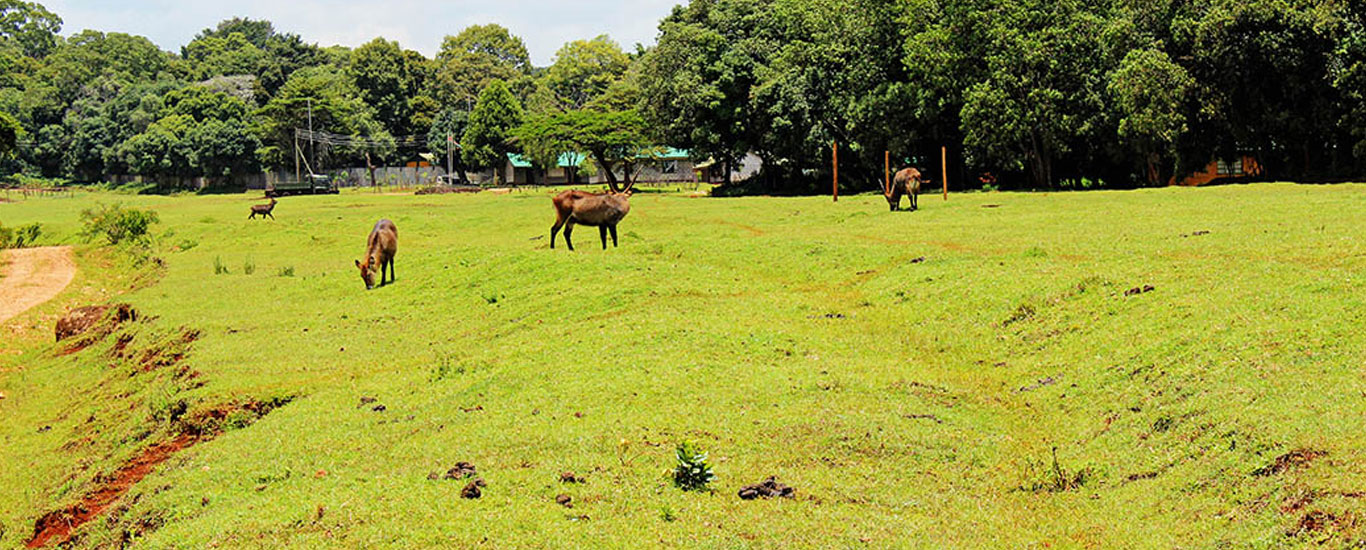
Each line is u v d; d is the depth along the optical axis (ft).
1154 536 24.27
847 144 167.43
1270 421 27.96
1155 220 74.43
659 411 34.42
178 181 327.06
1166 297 43.01
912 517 26.08
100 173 361.71
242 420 40.22
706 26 204.44
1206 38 127.85
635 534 24.95
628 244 80.89
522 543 24.61
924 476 29.07
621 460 29.91
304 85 304.71
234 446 35.55
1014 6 137.80
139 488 32.81
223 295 70.79
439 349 49.80
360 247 105.70
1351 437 26.11
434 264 73.41
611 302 53.62
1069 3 136.46
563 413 34.83
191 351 52.16
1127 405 33.14
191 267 91.71
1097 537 24.89
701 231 92.53
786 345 43.62
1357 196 86.33
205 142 311.27
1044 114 134.31
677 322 47.44
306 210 164.86
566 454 30.71
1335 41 123.65
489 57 435.53
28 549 32.07
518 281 61.87
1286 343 34.68
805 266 65.36
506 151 297.53
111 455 39.52
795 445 31.19
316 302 66.49
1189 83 127.75
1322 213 70.79
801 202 133.90
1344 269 46.39
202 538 26.25
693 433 32.14
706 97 175.01
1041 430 33.14
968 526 25.52
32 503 36.60
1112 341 39.47
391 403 39.04
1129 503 26.37
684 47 187.73
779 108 162.61
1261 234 60.95
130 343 58.29
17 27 548.31
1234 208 79.46
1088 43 134.82
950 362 42.06
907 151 154.71
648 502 26.86
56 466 40.63
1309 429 27.02
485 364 43.32
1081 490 27.76
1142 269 49.11
